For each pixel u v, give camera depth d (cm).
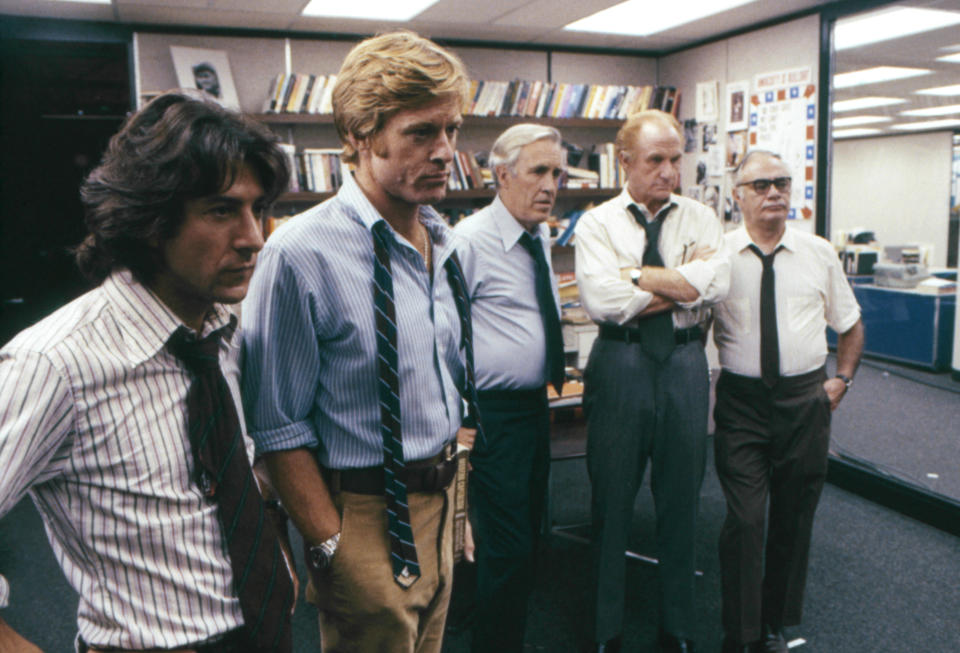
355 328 112
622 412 207
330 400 116
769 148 473
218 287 83
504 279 204
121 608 81
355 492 115
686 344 208
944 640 240
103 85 505
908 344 650
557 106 523
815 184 441
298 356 111
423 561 121
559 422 321
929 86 744
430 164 108
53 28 431
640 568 290
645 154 202
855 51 579
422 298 120
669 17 457
